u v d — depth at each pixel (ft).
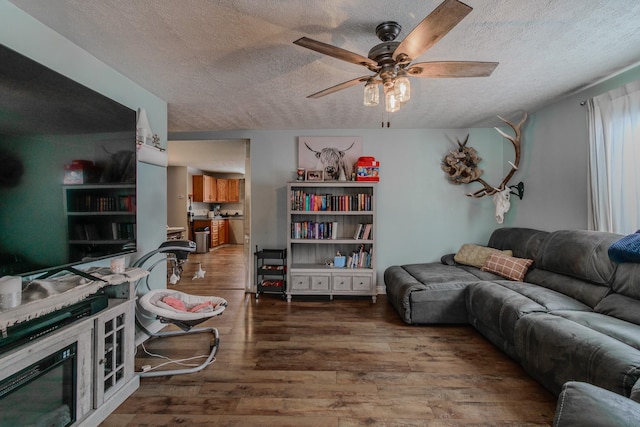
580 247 7.84
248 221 14.05
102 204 5.73
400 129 13.62
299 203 12.96
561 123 10.05
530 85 8.73
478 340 8.82
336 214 13.42
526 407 5.82
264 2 4.98
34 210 4.44
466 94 9.40
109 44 6.32
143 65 7.27
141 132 8.08
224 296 13.29
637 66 7.50
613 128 7.97
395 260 13.79
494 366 7.35
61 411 4.74
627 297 6.48
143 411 5.66
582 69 7.68
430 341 8.74
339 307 11.76
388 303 12.29
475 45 6.44
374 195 12.63
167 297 8.25
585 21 5.56
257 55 6.80
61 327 4.64
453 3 3.64
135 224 6.65
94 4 5.01
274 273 12.96
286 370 7.14
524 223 12.04
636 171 7.45
